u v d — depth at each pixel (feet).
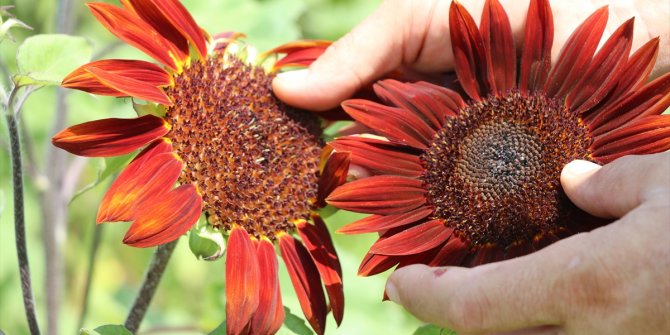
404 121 1.71
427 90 1.73
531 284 1.43
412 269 1.55
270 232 1.69
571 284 1.41
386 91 1.74
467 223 1.69
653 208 1.39
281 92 1.75
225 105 1.67
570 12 1.87
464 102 1.74
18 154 1.72
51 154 2.22
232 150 1.66
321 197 1.73
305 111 1.80
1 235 2.64
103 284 2.84
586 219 1.66
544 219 1.67
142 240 1.54
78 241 2.85
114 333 1.64
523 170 1.68
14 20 1.63
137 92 1.57
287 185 1.71
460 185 1.69
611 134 1.69
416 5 1.83
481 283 1.46
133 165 1.59
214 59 1.71
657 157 1.46
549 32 1.70
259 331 1.60
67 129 1.55
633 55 1.66
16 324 2.58
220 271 2.84
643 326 1.39
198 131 1.64
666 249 1.37
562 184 1.62
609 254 1.39
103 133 1.57
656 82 1.65
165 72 1.65
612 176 1.51
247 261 1.61
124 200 1.55
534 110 1.71
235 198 1.65
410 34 1.85
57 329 2.19
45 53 1.69
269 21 2.28
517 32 1.82
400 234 1.67
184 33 1.66
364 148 1.71
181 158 1.63
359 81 1.84
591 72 1.69
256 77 1.76
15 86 1.67
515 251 1.69
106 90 1.56
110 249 2.88
